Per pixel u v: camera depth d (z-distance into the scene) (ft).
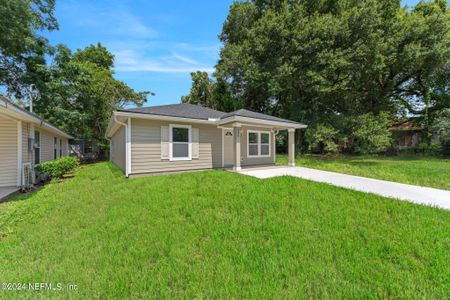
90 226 10.68
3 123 20.92
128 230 10.04
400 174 28.17
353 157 55.83
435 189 17.58
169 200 14.16
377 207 12.63
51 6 46.14
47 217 12.30
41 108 48.37
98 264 7.38
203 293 5.94
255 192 15.70
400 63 50.39
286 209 12.31
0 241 9.46
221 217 11.37
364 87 57.36
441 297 5.78
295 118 52.80
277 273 6.79
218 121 28.63
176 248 8.36
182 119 26.23
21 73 46.29
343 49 44.96
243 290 6.02
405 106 62.95
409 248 8.18
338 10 48.80
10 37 38.60
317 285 6.25
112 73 71.00
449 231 9.52
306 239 8.96
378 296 5.83
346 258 7.63
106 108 57.36
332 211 12.04
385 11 48.39
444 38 45.93
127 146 24.00
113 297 5.86
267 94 57.98
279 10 52.42
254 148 35.76
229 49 54.39
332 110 55.83
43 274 6.89
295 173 25.48
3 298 5.87
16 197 17.71
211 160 30.68
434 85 53.93
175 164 27.27
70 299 5.77
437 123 51.55
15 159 21.26
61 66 49.19
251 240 8.98
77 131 53.57
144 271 6.97
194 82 70.08
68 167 27.37
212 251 8.14
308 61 46.01
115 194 16.65
